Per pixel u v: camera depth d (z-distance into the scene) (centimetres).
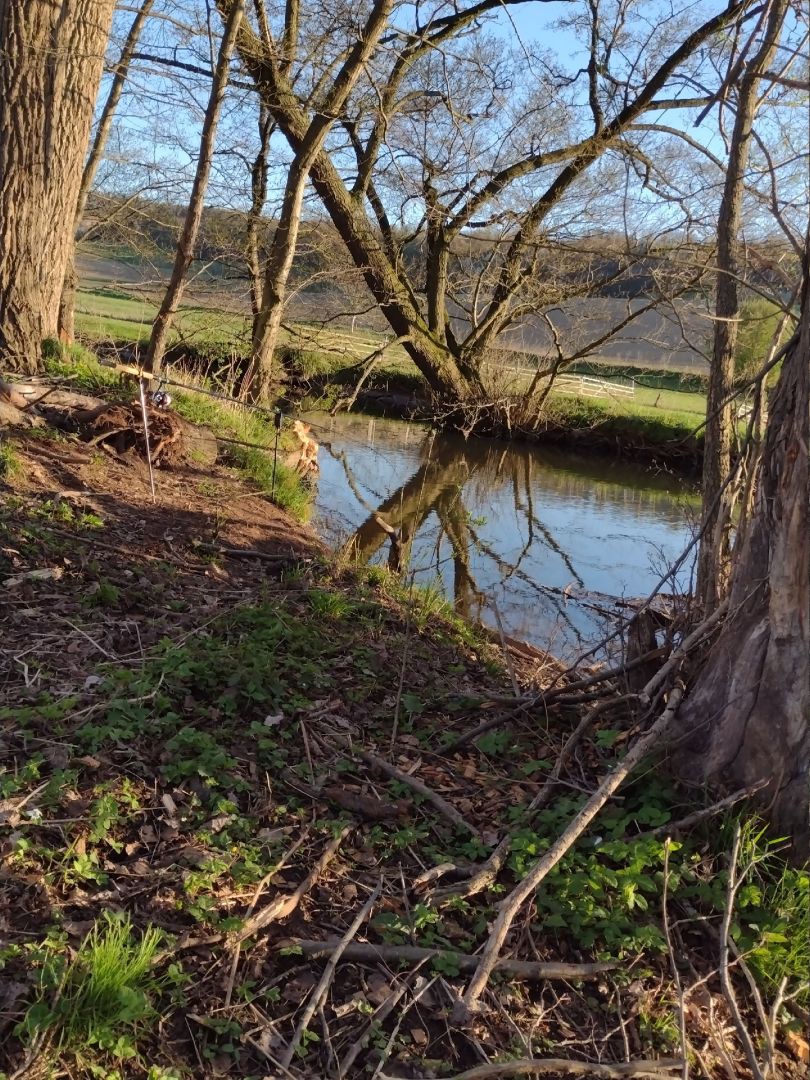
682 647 390
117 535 609
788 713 334
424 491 1541
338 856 322
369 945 279
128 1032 234
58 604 475
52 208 919
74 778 316
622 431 2138
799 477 329
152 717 374
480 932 292
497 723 445
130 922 261
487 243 2141
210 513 733
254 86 1455
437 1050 253
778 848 333
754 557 364
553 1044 260
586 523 1408
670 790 359
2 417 734
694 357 2648
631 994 280
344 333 2006
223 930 270
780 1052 276
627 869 308
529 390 2161
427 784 385
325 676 470
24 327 923
